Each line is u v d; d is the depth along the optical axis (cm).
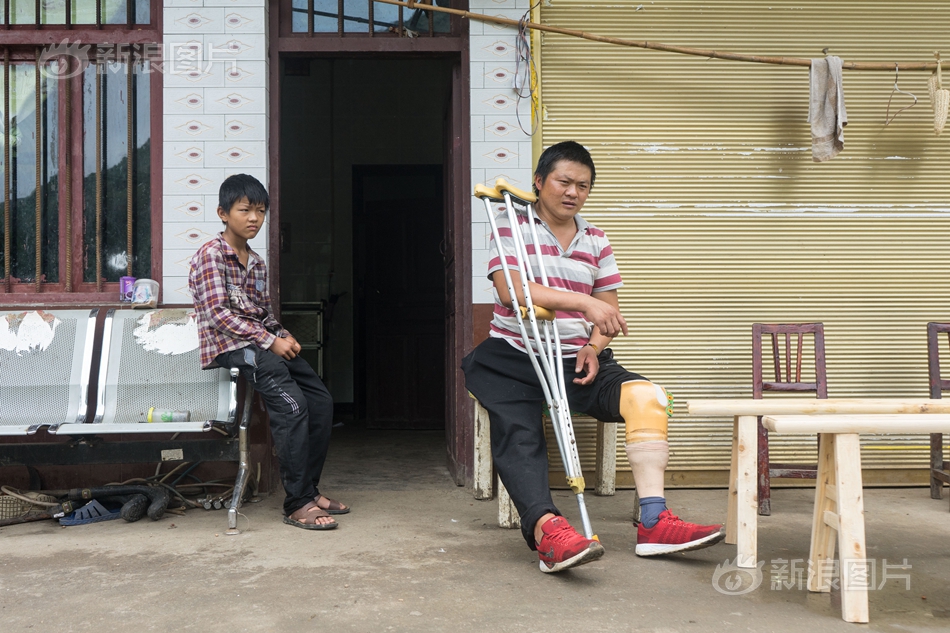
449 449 408
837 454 194
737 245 361
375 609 195
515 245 245
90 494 302
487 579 221
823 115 345
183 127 344
